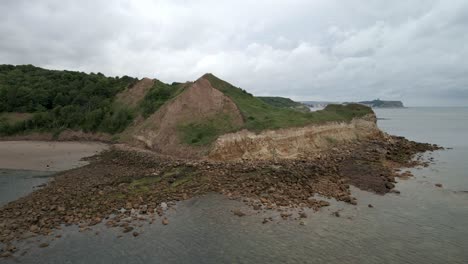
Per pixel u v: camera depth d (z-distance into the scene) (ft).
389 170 116.57
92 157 159.12
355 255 56.54
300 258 55.72
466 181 103.45
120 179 106.32
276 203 81.97
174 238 64.08
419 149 169.68
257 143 138.72
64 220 72.84
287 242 61.67
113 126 216.74
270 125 146.92
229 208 80.23
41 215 75.66
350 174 110.22
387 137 203.41
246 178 103.40
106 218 74.28
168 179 104.63
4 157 158.92
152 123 183.01
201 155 138.72
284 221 71.56
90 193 90.79
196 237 64.39
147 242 62.44
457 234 64.49
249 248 59.57
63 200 85.66
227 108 170.91
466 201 83.82
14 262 55.57
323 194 89.30
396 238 62.95
